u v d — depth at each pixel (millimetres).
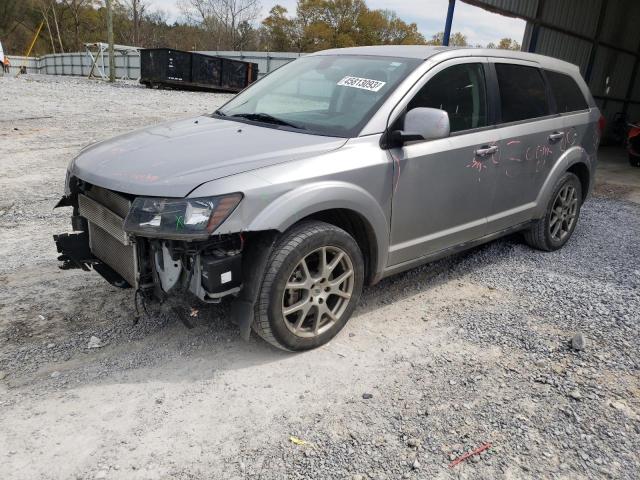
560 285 4492
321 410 2822
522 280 4590
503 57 4488
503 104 4387
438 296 4230
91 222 3381
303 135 3439
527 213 4832
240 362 3221
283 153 3154
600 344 3545
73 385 2947
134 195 2871
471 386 3053
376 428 2695
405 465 2457
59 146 9320
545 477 2416
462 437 2645
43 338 3391
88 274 4336
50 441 2527
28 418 2672
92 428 2625
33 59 53406
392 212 3566
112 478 2336
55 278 4246
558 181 5074
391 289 4332
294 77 4277
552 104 4984
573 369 3244
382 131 3482
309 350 3355
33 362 3137
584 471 2459
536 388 3047
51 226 5500
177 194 2783
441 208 3920
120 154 3271
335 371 3164
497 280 4578
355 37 63594
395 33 65062
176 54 23422
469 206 4156
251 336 3508
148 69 24000
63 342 3355
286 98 4066
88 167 3234
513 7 12586
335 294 3391
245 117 3924
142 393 2904
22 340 3357
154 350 3312
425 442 2605
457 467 2455
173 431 2633
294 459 2479
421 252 3910
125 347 3334
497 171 4309
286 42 64062
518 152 4477
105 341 3387
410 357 3338
